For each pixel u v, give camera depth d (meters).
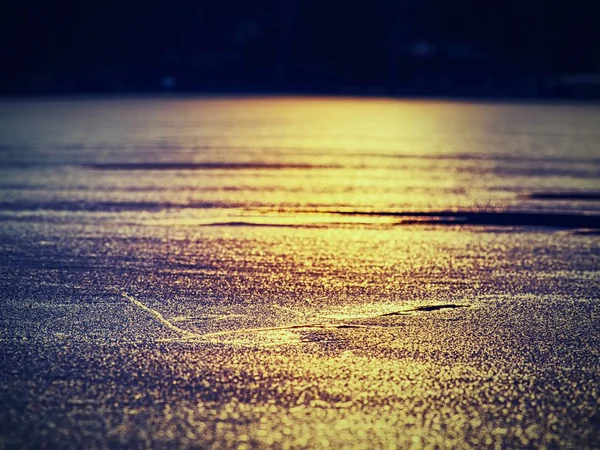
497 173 18.92
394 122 35.03
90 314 7.62
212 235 11.54
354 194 15.49
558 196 15.49
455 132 30.69
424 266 9.72
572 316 7.66
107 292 8.45
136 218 12.86
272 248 10.68
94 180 17.16
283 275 9.23
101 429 5.08
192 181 17.06
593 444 4.90
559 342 6.86
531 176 18.42
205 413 5.32
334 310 7.80
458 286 8.78
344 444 4.86
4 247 10.63
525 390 5.77
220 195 15.23
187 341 6.81
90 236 11.41
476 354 6.53
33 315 7.59
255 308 7.86
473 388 5.79
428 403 5.50
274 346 6.68
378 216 13.25
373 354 6.50
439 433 5.03
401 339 6.90
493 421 5.22
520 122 36.16
